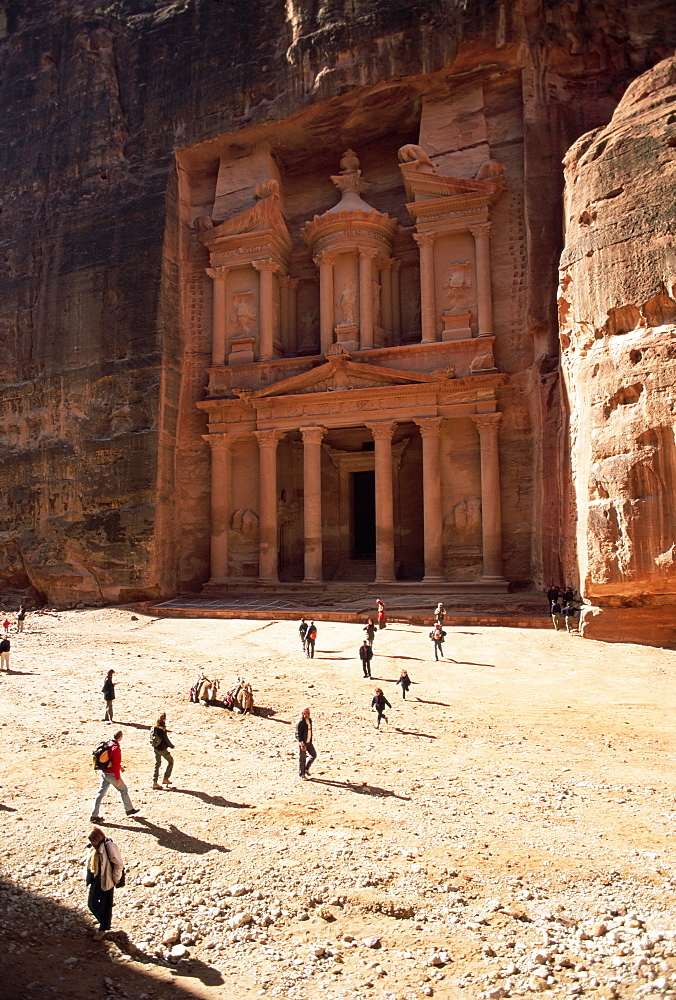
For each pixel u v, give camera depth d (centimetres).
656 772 1234
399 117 3644
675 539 2145
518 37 3203
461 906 801
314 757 1228
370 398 3403
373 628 2155
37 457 3622
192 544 3644
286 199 3947
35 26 4041
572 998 639
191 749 1370
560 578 2798
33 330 3775
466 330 3350
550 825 1012
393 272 3694
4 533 3653
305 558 3456
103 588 3431
